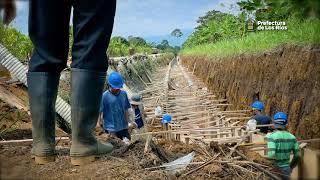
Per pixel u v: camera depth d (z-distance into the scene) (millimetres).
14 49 11125
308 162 2170
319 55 8289
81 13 4359
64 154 5098
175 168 5160
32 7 4355
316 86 7949
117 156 5148
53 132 4695
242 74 13562
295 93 8641
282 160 5652
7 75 10305
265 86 10766
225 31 23062
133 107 8727
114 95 7328
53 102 4586
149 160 5105
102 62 4496
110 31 4492
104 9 4398
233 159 5660
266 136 6402
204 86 21469
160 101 15477
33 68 4453
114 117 7320
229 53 16750
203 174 5105
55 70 4508
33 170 4344
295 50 9320
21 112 7660
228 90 15398
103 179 4348
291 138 5648
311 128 7582
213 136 9148
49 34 4371
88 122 4602
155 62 40719
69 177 4281
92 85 4461
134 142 5645
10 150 5234
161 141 7488
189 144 7066
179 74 30266
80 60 4414
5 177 2082
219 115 12289
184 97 17312
